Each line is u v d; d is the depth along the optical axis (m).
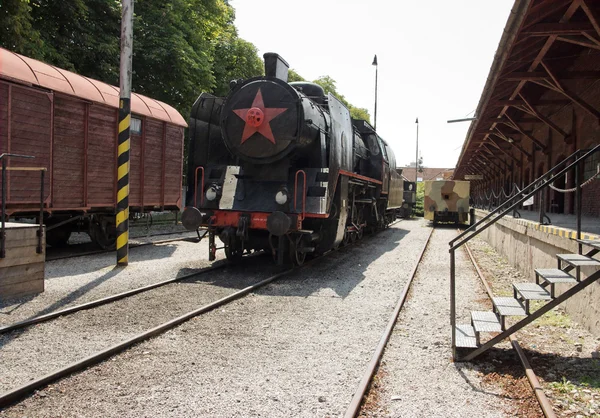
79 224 12.17
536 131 19.25
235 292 7.64
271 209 9.41
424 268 10.95
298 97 9.42
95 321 5.84
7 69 8.95
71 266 9.70
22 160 9.32
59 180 10.30
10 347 4.86
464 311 6.93
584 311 6.05
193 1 22.75
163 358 4.67
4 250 6.66
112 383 4.04
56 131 10.20
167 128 14.24
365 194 15.70
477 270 10.53
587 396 4.00
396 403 3.83
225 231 9.52
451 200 26.62
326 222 10.56
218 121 10.99
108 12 18.16
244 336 5.44
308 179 9.67
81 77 11.41
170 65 19.56
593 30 8.52
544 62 11.00
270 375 4.32
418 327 6.05
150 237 15.69
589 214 13.51
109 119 11.82
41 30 15.64
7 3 12.51
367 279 9.18
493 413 3.70
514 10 7.94
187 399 3.78
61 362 4.49
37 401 3.68
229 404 3.71
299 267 10.17
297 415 3.56
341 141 10.48
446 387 4.19
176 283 8.32
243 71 26.34
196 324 5.84
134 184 12.85
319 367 4.55
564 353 5.12
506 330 4.70
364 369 4.52
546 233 8.00
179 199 15.05
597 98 11.97
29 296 7.00
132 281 8.35
